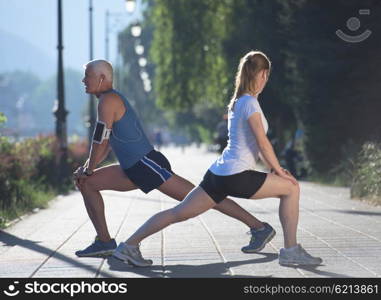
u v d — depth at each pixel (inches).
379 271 690.8
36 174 1907.0
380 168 1461.6
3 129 1647.4
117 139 771.4
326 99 2203.5
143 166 768.3
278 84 2726.4
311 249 828.0
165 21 3484.3
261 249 800.3
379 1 2055.9
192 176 2496.3
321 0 2139.5
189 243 889.5
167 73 3523.6
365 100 2124.8
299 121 2354.8
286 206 725.3
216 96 3472.0
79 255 809.5
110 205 1485.0
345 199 1546.5
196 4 3403.1
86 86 783.1
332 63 2137.1
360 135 2137.1
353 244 864.3
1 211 1252.5
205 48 3422.7
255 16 2800.2
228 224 1076.5
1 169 1483.8
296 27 2212.1
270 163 714.2
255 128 706.2
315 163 2316.7
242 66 727.1
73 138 3472.0
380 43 2074.3
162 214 732.0
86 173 785.6
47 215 1318.9
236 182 712.4
